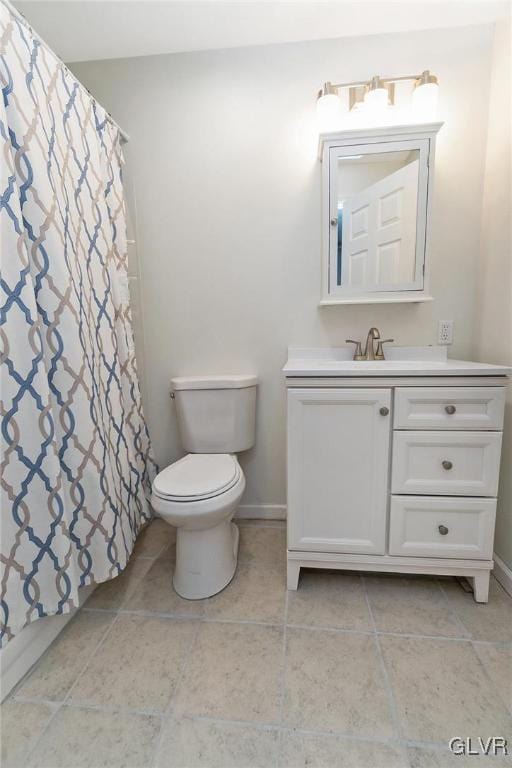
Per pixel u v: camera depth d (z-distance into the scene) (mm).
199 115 1593
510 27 1314
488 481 1201
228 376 1722
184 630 1180
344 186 1482
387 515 1282
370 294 1534
